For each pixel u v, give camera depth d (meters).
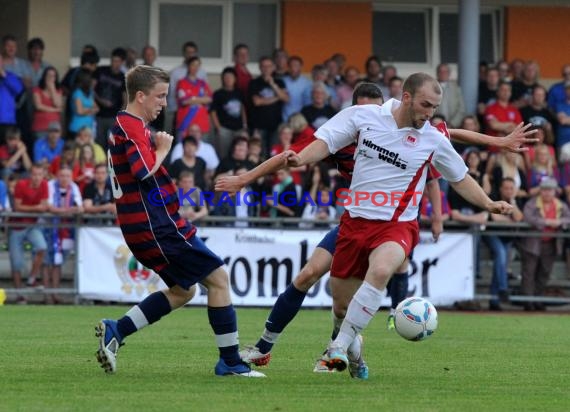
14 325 26.97
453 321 31.19
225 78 41.00
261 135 41.16
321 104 40.44
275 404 14.34
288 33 46.66
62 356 19.94
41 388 15.55
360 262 16.70
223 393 15.24
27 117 40.09
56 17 44.41
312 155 16.64
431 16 47.88
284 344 23.30
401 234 16.45
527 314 34.72
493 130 40.78
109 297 34.31
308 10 46.72
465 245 35.59
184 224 16.58
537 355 21.95
